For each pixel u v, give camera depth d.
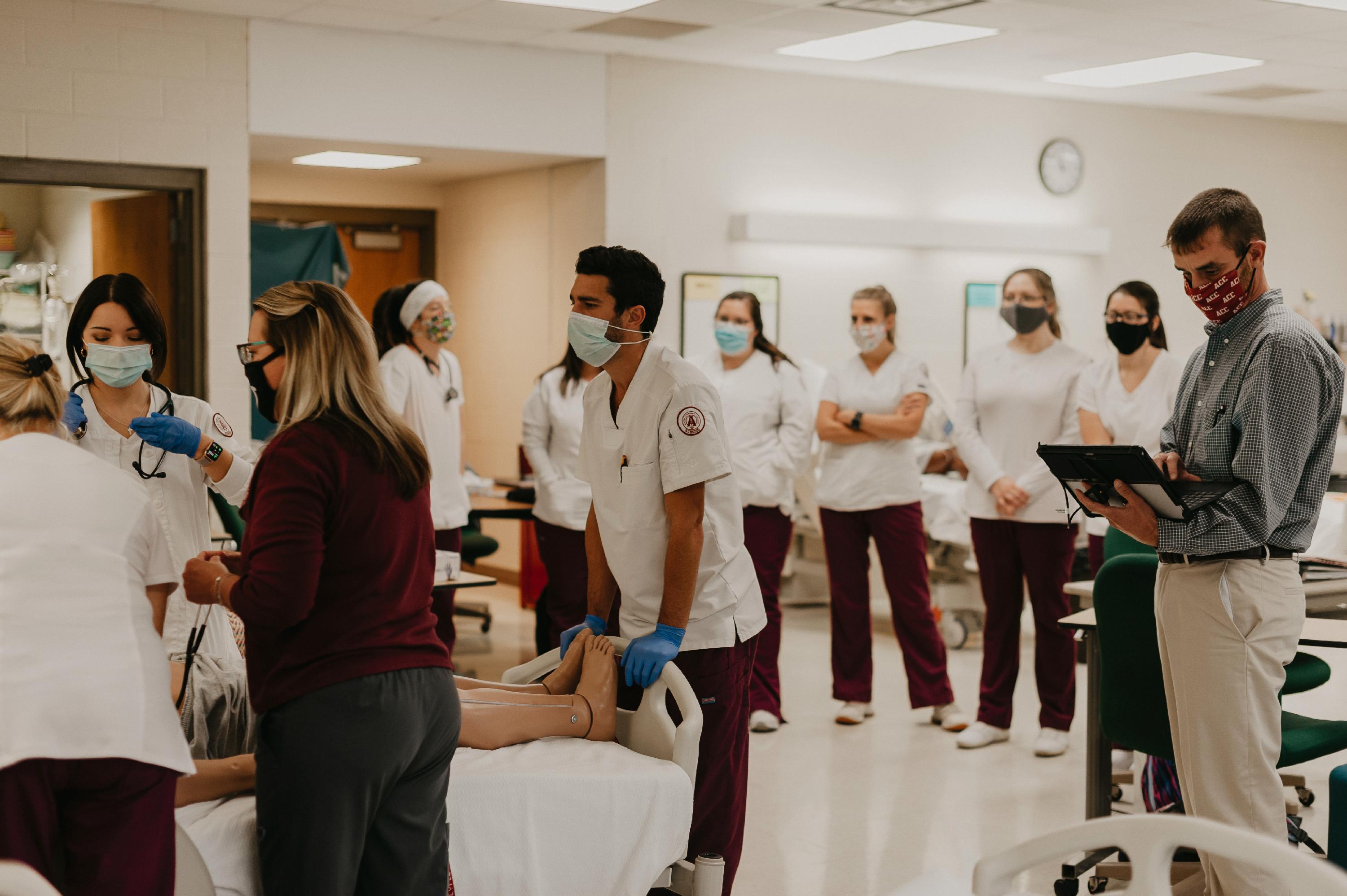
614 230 6.87
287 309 2.07
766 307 7.39
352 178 8.02
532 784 2.47
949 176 7.83
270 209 7.87
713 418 2.64
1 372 1.93
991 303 8.10
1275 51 6.62
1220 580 2.62
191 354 5.95
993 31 6.19
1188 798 2.74
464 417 8.20
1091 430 4.70
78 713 1.80
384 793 2.06
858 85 7.49
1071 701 4.75
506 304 7.71
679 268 7.08
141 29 5.68
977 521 4.86
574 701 2.77
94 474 1.93
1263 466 2.54
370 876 2.14
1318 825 3.96
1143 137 8.49
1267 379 2.55
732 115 7.14
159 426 2.62
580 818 2.49
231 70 5.88
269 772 2.01
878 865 3.65
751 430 4.95
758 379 5.00
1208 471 2.68
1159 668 3.08
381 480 2.04
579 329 2.64
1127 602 3.10
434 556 2.17
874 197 7.60
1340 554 5.46
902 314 7.85
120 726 1.82
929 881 1.90
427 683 2.09
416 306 4.83
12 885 1.48
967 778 4.45
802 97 7.33
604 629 2.99
